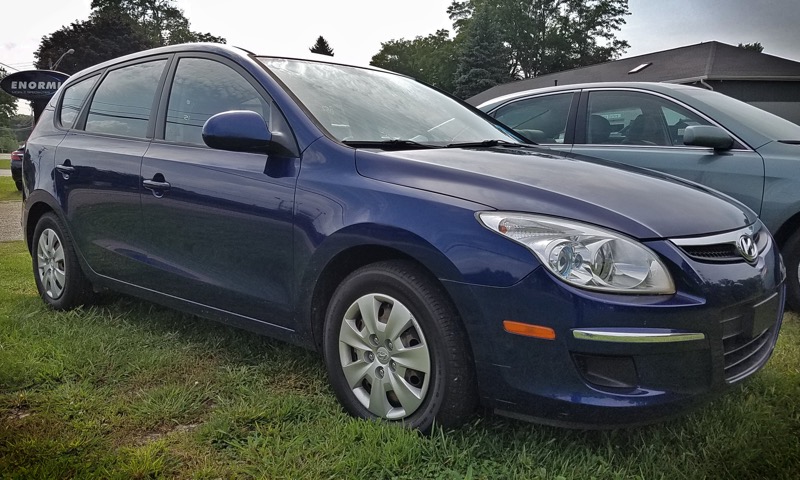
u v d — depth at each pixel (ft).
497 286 7.22
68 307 13.41
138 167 11.31
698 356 7.11
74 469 7.31
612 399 6.93
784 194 13.17
